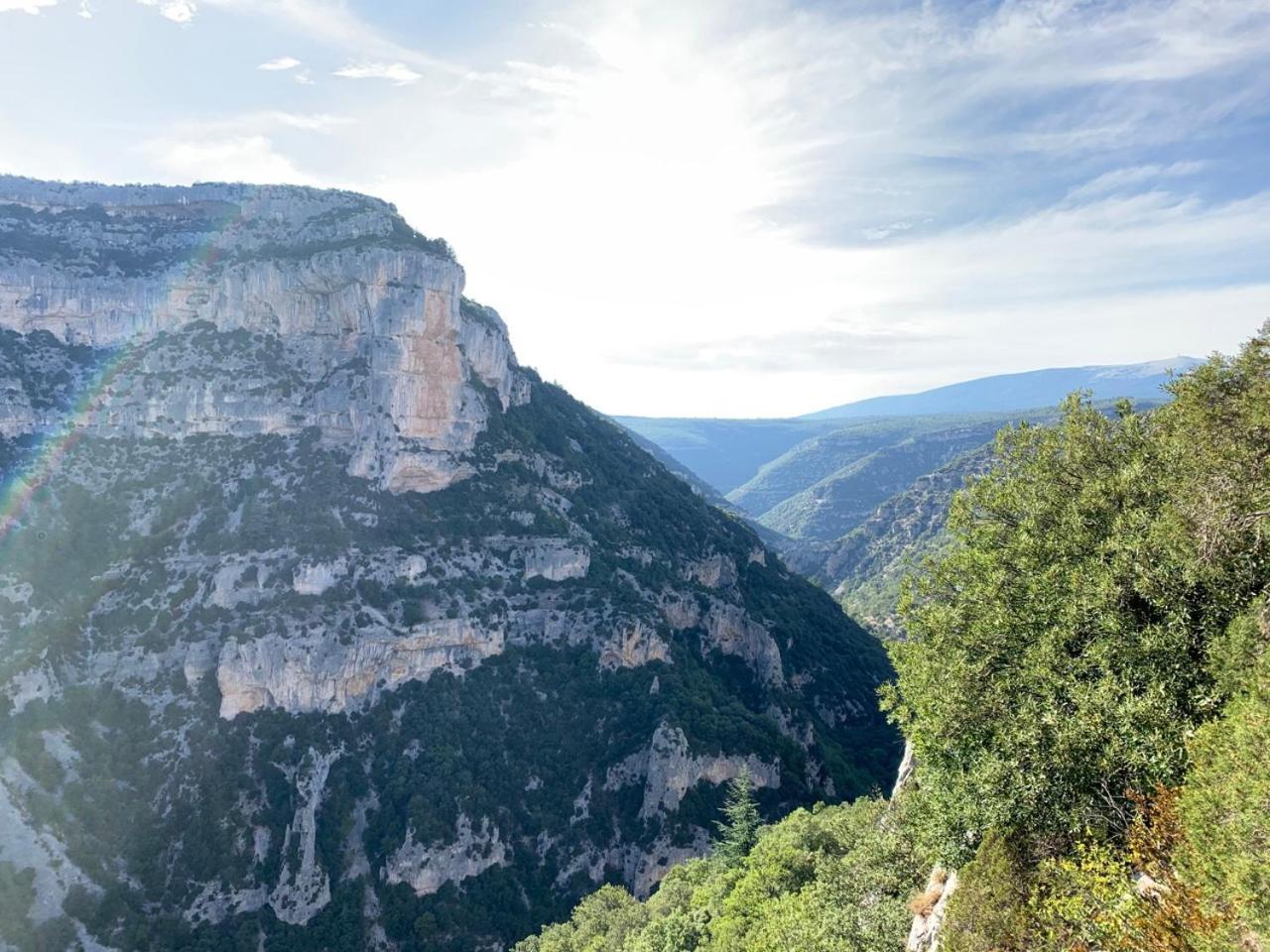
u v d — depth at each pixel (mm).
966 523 33031
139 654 78688
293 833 69875
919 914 27688
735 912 40906
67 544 85062
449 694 85125
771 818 80188
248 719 77125
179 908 64250
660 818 78062
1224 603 20859
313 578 84875
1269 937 14273
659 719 84062
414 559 90938
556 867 76125
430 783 75625
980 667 25516
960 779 24656
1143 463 26938
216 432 97938
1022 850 21938
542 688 89250
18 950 58406
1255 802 15242
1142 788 20281
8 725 70000
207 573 84688
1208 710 19781
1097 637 22969
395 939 67438
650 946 44750
